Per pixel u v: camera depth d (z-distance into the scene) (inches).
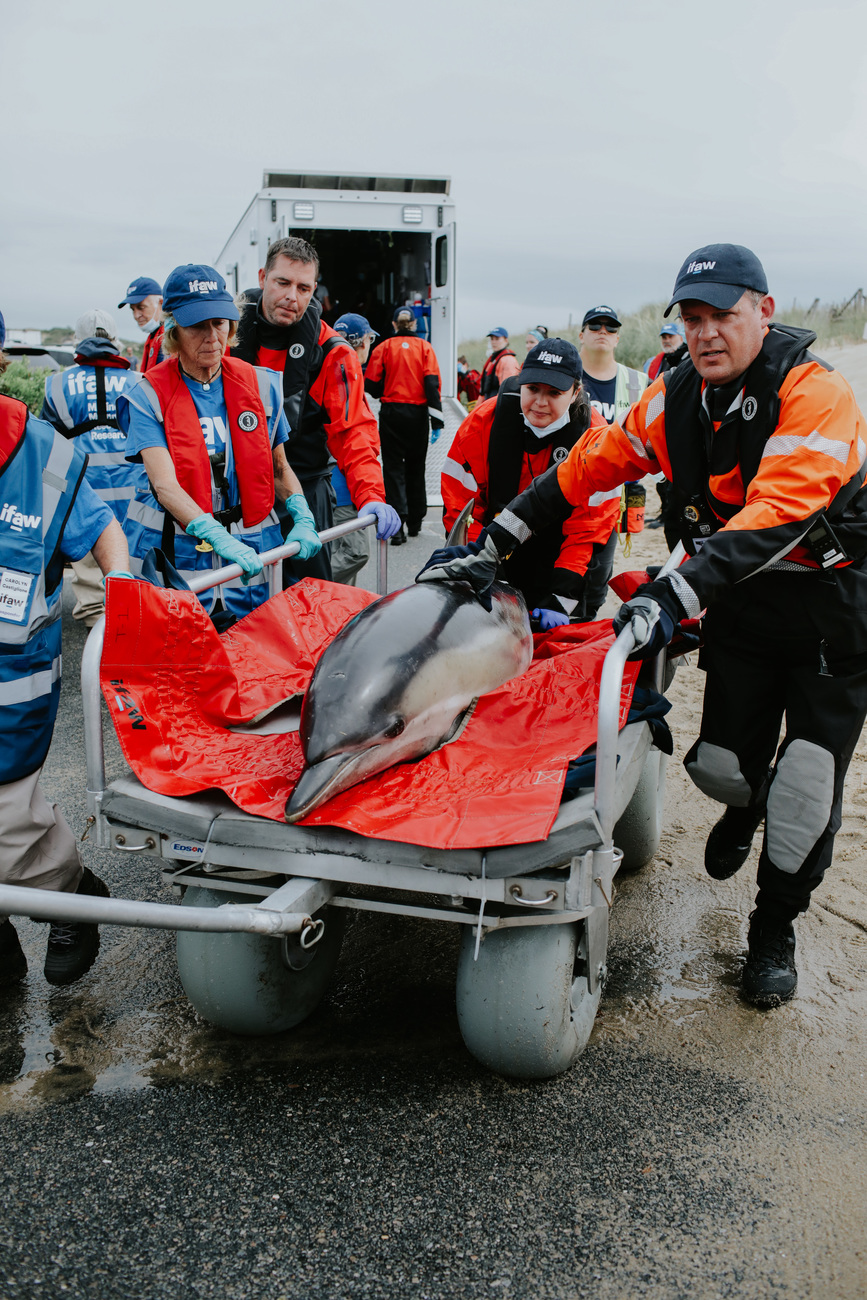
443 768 103.3
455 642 112.5
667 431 115.7
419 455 410.9
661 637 95.3
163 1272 79.7
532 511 130.0
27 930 138.5
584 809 89.1
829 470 99.8
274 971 104.7
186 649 108.6
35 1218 84.9
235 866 95.2
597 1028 113.7
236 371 147.6
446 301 478.0
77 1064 106.3
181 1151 92.9
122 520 229.6
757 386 104.6
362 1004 118.0
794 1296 77.9
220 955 102.3
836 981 123.7
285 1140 94.4
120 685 104.3
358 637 108.9
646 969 126.7
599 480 127.4
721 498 113.0
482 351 1267.2
